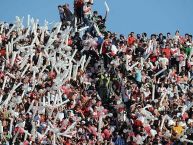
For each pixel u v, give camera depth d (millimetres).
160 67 108500
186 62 110938
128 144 96750
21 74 101625
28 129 94625
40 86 100500
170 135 98312
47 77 102750
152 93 103875
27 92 99062
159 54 110250
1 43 106500
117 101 101125
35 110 95750
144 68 107562
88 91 102562
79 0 109188
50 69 104750
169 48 111375
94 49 107000
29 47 104875
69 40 108875
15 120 94750
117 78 103188
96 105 99875
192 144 99250
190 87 108125
